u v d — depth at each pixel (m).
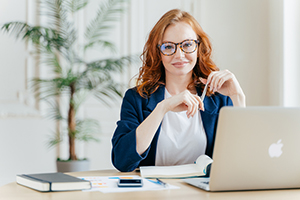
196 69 1.89
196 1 4.02
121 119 1.80
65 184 1.16
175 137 1.75
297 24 3.56
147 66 1.90
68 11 3.75
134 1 3.96
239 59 3.97
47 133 3.75
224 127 1.08
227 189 1.14
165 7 4.03
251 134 1.09
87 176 1.44
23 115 3.71
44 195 1.10
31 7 3.73
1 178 3.66
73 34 3.35
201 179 1.33
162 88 1.86
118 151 1.54
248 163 1.11
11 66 3.70
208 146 1.77
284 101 3.58
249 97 3.94
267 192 1.15
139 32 3.97
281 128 1.10
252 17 3.96
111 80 3.35
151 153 1.73
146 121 1.53
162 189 1.19
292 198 1.07
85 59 3.84
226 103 1.87
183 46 1.72
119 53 3.94
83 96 3.53
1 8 3.67
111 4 3.61
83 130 3.54
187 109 1.54
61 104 3.75
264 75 3.93
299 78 3.55
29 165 3.72
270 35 3.86
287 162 1.14
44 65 3.75
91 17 3.86
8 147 3.68
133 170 1.62
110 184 1.26
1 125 3.67
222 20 3.99
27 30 3.23
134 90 1.86
